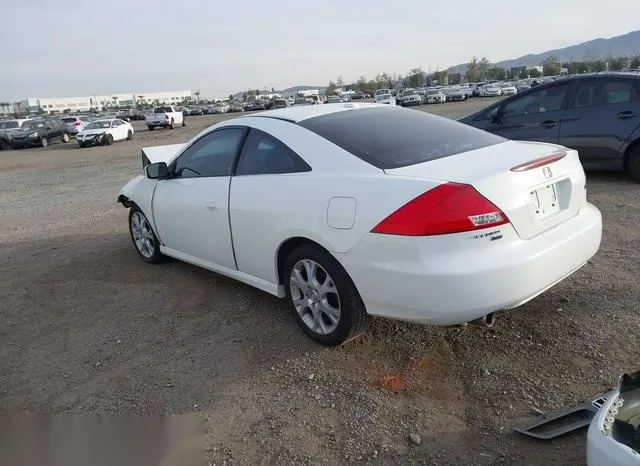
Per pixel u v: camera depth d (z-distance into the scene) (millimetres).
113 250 6465
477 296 2896
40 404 3369
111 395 3393
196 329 4168
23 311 4832
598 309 3910
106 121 30172
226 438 2906
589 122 7730
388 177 3197
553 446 2629
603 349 3404
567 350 3434
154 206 5207
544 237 3178
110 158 21375
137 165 17812
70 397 3418
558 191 3410
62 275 5695
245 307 4469
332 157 3557
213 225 4398
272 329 4039
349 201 3262
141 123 60000
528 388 3098
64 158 23062
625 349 3389
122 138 30641
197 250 4777
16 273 5930
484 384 3172
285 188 3688
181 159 4949
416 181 3061
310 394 3209
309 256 3557
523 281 2992
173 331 4172
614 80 7613
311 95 71062
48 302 4988
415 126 4000
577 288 4293
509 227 3008
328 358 3572
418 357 3506
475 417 2906
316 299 3654
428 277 2908
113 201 10352
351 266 3246
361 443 2773
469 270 2879
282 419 3012
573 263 3324
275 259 3861
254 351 3752
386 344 3686
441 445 2719
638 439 1844
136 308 4664
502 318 3895
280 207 3684
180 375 3545
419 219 2939
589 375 3164
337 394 3188
